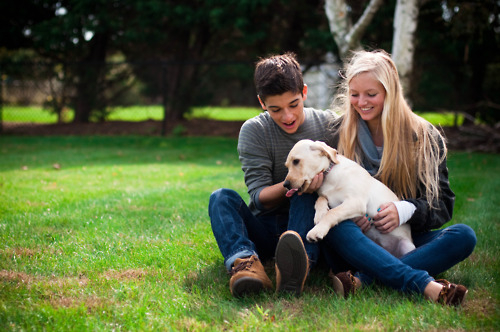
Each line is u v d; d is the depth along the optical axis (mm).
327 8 8109
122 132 13289
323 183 2754
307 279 2688
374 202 2674
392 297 2303
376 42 11742
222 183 5742
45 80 14555
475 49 11125
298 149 2689
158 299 2338
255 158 2875
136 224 3863
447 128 11484
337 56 12891
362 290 2402
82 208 4395
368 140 2863
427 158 2672
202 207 4438
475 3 8484
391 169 2752
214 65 14242
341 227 2465
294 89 2625
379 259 2336
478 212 4234
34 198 4852
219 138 12023
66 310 2168
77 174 6594
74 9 12125
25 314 2125
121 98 14602
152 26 12211
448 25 9859
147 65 14289
